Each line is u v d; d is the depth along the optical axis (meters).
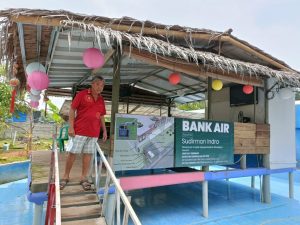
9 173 11.27
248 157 8.49
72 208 3.70
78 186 4.20
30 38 4.77
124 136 5.43
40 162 6.21
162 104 12.30
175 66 5.77
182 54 5.04
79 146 4.12
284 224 6.39
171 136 6.07
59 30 4.39
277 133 8.23
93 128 4.19
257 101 8.33
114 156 5.31
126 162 5.44
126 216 2.73
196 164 6.43
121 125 5.41
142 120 5.66
